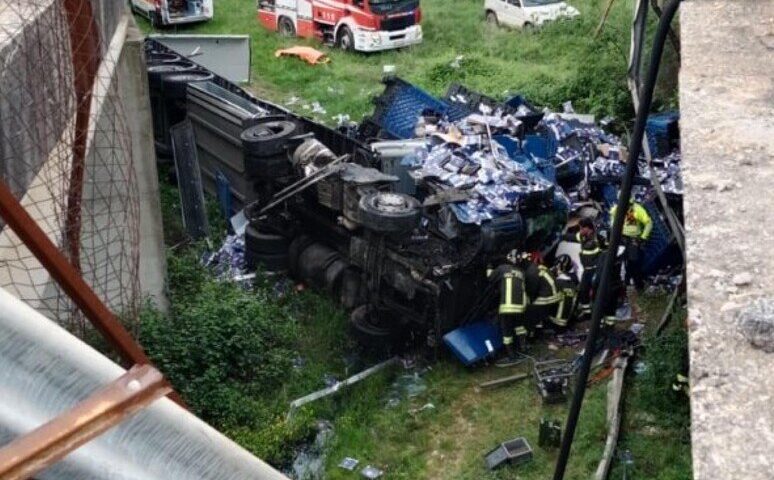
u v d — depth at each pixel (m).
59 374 2.39
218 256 12.67
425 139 12.17
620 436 9.01
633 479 8.44
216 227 13.43
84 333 5.86
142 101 9.85
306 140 11.37
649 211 11.73
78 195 6.24
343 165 10.74
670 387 9.41
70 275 2.78
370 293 10.38
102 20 8.76
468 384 10.06
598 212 12.04
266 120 12.05
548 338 10.73
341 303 11.08
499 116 12.76
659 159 12.28
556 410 9.52
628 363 10.14
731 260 4.93
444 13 25.97
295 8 23.91
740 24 8.52
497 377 10.13
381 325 10.42
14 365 2.35
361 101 18.84
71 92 6.64
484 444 9.16
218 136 13.41
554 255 11.48
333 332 10.72
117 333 2.87
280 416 9.41
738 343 4.26
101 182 7.78
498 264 10.31
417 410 9.70
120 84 9.66
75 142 6.39
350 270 10.84
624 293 11.36
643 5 11.88
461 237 10.02
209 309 10.03
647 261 11.71
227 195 13.54
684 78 7.51
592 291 10.66
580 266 10.86
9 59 5.66
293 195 11.13
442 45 23.05
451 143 11.72
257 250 12.02
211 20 25.94
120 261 7.77
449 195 10.17
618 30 18.30
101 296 7.28
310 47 23.20
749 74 7.46
